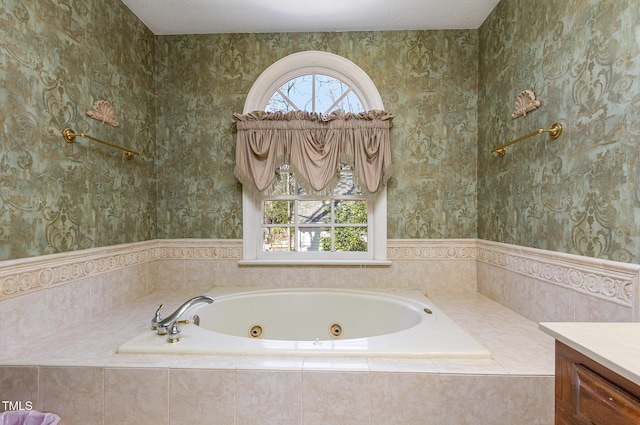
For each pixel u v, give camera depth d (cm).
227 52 216
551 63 139
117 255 177
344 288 207
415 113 213
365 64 214
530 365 107
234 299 190
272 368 105
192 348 115
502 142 181
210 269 217
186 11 192
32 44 124
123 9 183
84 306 152
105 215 168
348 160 204
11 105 116
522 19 161
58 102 137
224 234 217
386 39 213
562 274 133
